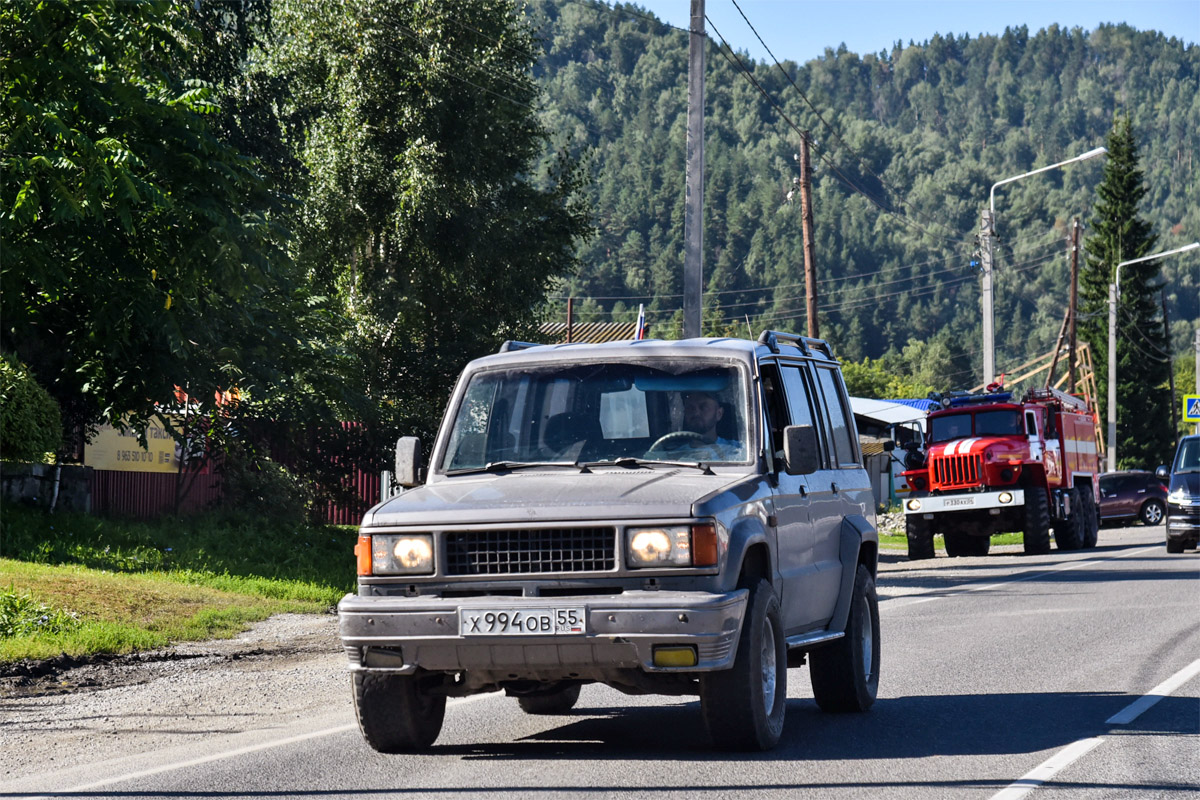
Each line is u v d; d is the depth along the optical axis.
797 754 14.85
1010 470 56.97
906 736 16.09
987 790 13.08
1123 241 175.62
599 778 13.61
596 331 166.88
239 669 23.03
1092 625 28.03
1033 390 61.62
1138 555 53.53
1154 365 172.62
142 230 35.28
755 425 15.38
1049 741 15.71
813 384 18.08
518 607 13.42
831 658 17.69
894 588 40.22
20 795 13.61
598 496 13.85
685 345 16.11
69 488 39.69
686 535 13.55
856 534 18.12
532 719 17.69
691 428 15.43
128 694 20.36
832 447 18.41
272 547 41.97
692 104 42.31
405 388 60.97
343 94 60.22
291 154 52.81
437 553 13.89
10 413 37.16
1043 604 33.00
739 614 13.70
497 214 62.19
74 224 34.09
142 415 41.50
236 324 42.12
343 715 18.30
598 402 15.77
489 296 63.31
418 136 59.50
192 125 34.06
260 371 42.78
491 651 13.54
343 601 14.02
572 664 13.48
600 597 13.35
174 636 26.34
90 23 31.56
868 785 13.25
